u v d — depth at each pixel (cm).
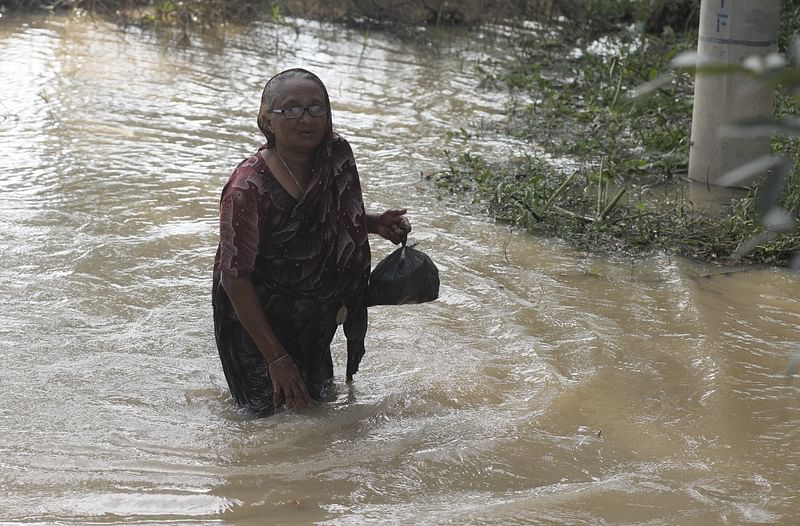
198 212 776
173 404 493
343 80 1219
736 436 469
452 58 1359
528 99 1163
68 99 1080
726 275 682
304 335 476
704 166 875
